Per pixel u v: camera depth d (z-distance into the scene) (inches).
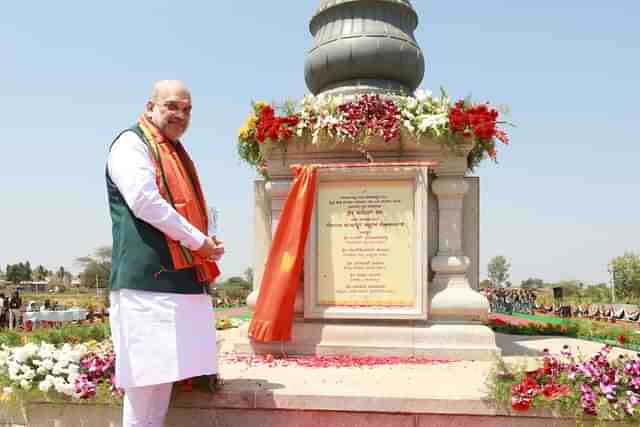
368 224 222.1
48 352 170.1
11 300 854.5
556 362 158.9
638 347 284.0
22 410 161.8
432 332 216.1
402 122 225.3
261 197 247.8
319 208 225.0
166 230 132.3
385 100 229.1
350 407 151.5
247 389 157.9
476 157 261.3
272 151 236.5
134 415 134.0
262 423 154.9
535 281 3474.4
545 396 146.5
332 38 260.7
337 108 229.5
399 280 219.8
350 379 173.5
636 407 143.3
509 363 175.6
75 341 268.5
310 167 221.9
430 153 228.8
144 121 144.3
